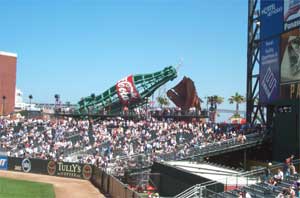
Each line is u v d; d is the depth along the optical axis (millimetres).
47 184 55719
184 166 49531
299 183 32562
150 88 92500
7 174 63156
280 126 52844
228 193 36781
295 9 52219
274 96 56406
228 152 59531
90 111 92625
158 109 92062
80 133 74062
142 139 69062
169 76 92062
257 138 58750
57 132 75312
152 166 55188
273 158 54500
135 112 88250
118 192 42406
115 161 59438
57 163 62938
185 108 89625
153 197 39344
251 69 66625
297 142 49062
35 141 73438
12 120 84875
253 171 42344
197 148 58625
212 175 42812
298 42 51156
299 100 49125
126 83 91875
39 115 100750
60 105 112188
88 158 62688
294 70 51875
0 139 75562
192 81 89188
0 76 128125
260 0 61000
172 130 70500
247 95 67125
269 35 58281
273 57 57031
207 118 86062
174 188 46844
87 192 50594
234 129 67312
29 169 65188
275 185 35750
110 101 94125
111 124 78125
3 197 46219
